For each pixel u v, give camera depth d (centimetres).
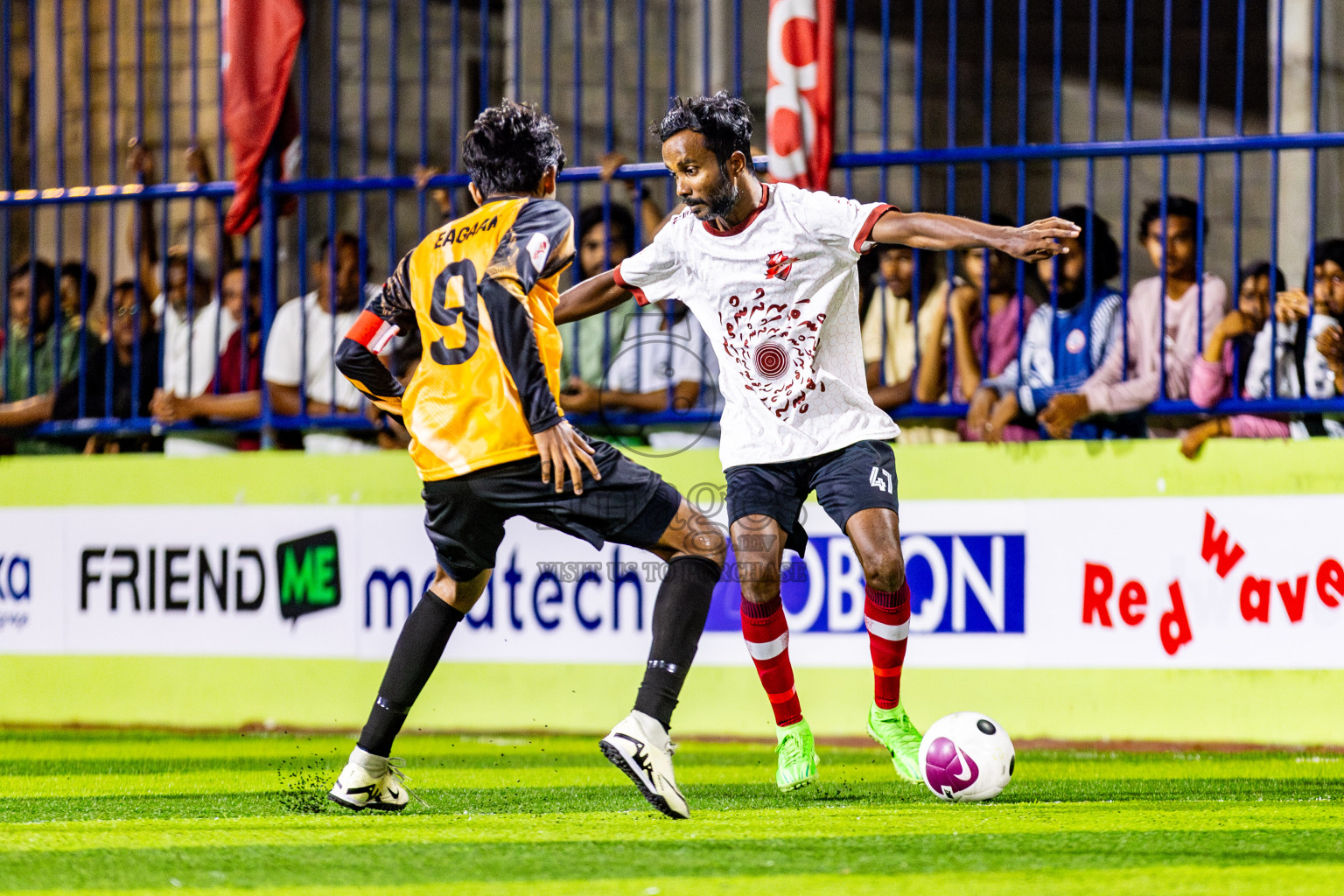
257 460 1978
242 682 1972
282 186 1983
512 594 1886
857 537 1208
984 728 1210
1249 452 1686
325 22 2933
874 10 3100
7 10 2128
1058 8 1745
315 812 1152
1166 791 1307
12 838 990
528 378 1026
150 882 805
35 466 2072
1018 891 756
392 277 1105
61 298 2186
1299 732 1659
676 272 1249
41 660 2062
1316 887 767
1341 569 1650
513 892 763
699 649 1827
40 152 2920
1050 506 1736
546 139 1093
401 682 1091
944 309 1894
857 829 1019
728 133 1175
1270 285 1698
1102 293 1831
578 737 1852
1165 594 1703
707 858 875
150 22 2895
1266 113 3197
